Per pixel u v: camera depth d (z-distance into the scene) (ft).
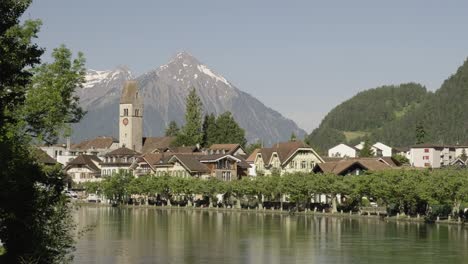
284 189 608.19
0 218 170.71
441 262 284.41
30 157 185.68
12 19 145.18
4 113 167.84
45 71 214.90
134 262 283.79
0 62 141.69
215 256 304.91
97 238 376.27
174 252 316.60
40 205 177.78
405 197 489.67
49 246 194.08
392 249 326.24
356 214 554.87
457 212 479.00
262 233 408.05
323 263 283.38
